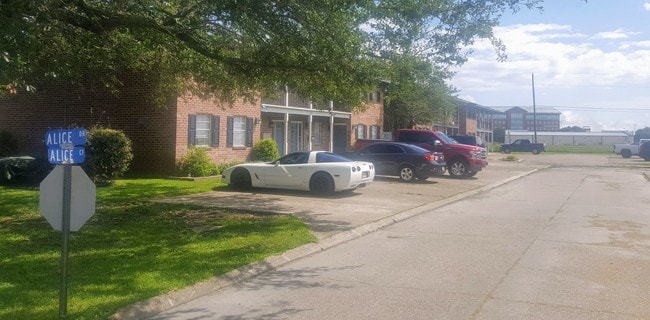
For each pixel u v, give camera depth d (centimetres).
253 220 1187
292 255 879
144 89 2166
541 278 757
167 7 1202
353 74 1196
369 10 1117
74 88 2284
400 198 1681
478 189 2052
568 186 2273
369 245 993
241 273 754
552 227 1193
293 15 1072
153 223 1132
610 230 1154
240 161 2477
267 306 631
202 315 599
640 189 2139
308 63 1199
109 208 1323
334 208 1421
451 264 839
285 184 1719
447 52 1188
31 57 955
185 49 1356
